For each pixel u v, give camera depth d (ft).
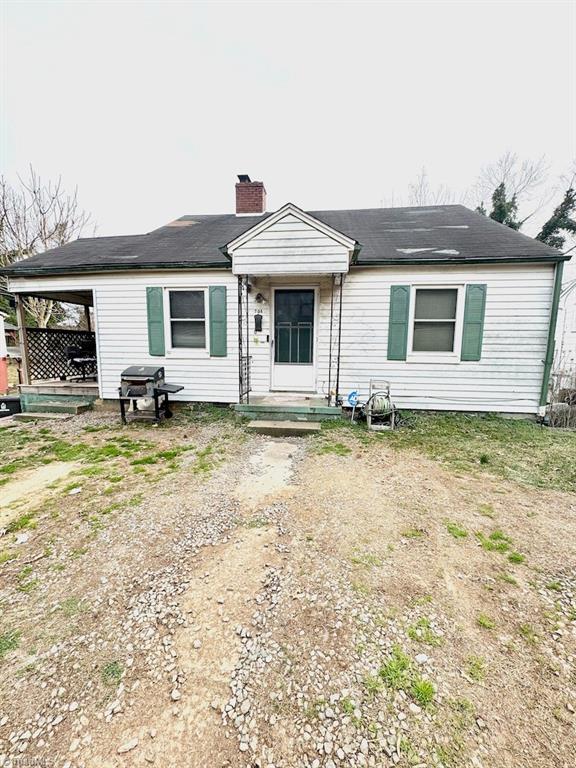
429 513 10.58
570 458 15.15
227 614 6.80
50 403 24.48
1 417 23.54
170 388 21.20
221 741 4.67
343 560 8.36
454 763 4.36
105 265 22.39
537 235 55.26
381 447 16.69
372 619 6.61
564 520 10.16
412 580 7.67
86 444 17.34
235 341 23.06
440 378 21.54
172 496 11.76
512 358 20.66
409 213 29.09
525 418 21.09
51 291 24.50
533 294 19.94
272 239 19.21
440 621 6.56
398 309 21.17
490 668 5.62
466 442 17.34
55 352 28.76
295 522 10.14
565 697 5.16
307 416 20.70
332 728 4.80
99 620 6.68
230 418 21.27
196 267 22.07
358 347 22.03
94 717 4.98
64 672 5.63
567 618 6.63
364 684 5.38
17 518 10.41
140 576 7.90
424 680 5.42
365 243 22.72
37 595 7.32
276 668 5.68
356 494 11.85
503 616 6.68
